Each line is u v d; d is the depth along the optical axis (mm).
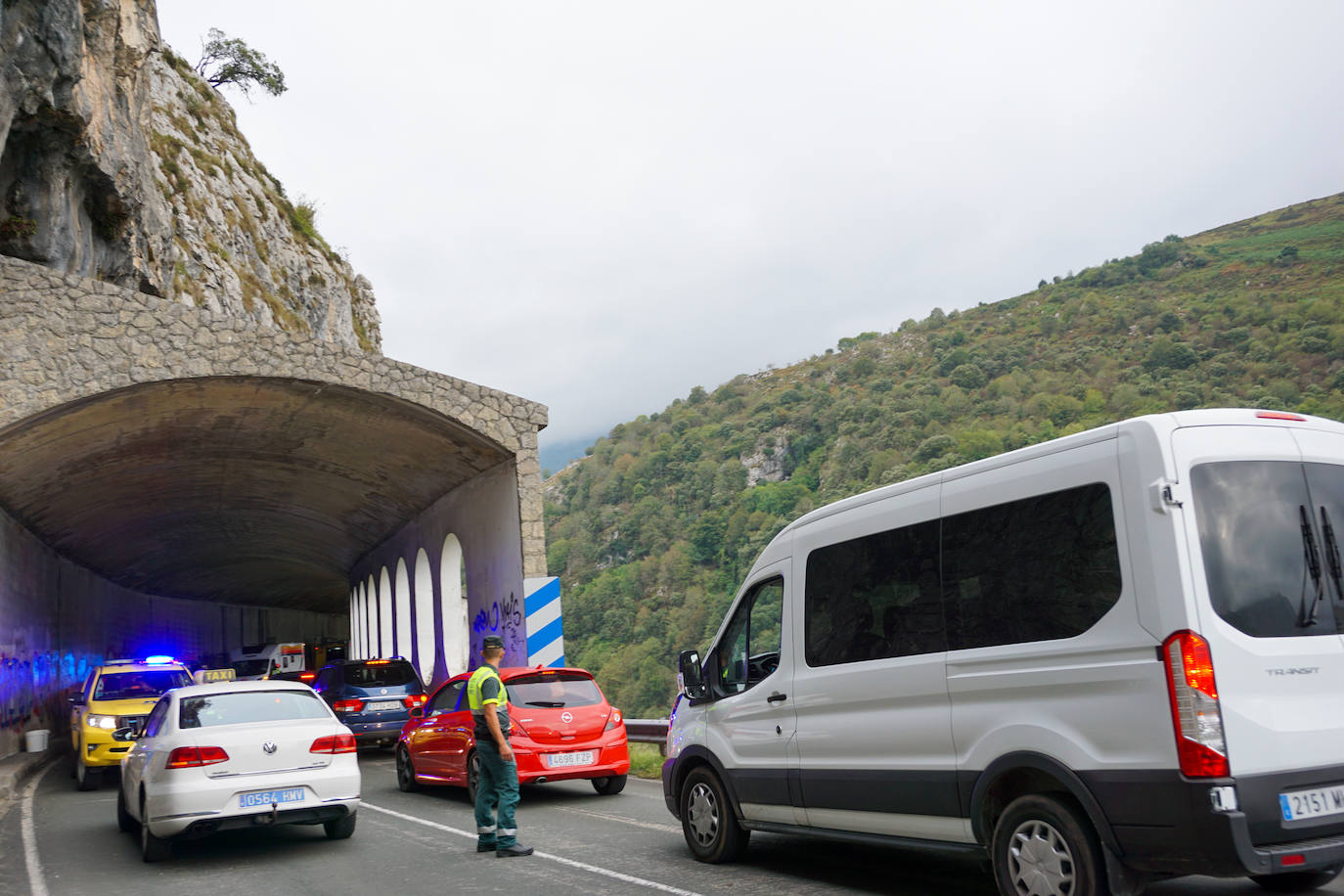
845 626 6402
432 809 11086
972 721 5348
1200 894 5773
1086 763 4680
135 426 19016
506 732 8172
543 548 18609
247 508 31688
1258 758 4340
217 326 16938
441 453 20906
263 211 45469
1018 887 5012
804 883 6605
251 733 8367
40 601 23016
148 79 23594
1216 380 83500
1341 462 5121
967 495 5633
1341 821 4488
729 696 7434
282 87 62562
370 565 37219
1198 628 4398
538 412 19266
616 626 92875
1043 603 5070
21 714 20188
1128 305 116562
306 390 18188
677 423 149125
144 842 8383
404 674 17375
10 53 14477
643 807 10656
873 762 6008
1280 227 133250
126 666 16562
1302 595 4691
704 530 102125
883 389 116000
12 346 15500
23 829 10758
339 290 53219
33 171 17234
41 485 19859
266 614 62312
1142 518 4633
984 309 153000
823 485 101000
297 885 7254
